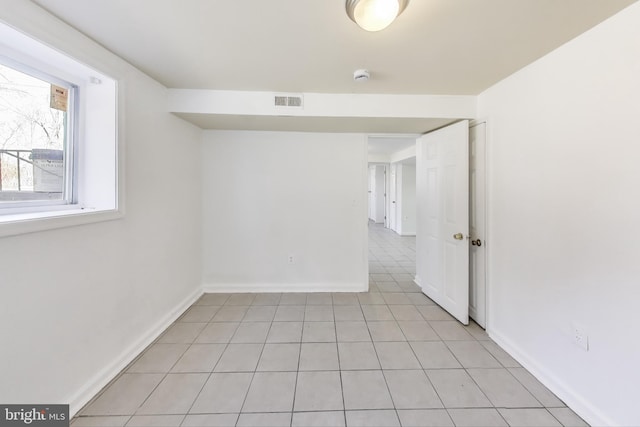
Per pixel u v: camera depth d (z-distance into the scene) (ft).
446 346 6.97
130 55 5.76
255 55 5.77
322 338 7.33
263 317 8.52
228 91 7.82
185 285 9.02
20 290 4.01
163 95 7.51
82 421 4.67
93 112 5.72
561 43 5.14
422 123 8.82
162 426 4.59
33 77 4.80
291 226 10.57
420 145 10.56
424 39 5.09
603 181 4.44
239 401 5.14
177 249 8.46
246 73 6.68
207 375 5.84
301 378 5.77
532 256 5.94
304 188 10.53
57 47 4.46
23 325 4.06
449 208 8.73
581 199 4.82
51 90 5.12
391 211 27.20
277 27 4.77
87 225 5.13
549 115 5.49
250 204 10.47
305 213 10.57
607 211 4.38
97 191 5.79
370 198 35.53
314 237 10.63
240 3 4.14
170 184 8.00
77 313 4.92
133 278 6.41
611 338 4.32
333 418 4.77
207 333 7.55
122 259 6.05
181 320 8.29
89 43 5.06
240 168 10.40
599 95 4.50
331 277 10.71
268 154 10.42
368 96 8.00
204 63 6.14
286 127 9.70
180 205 8.63
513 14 4.32
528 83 6.04
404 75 6.68
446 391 5.41
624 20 4.13
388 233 25.08
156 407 4.98
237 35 5.03
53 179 5.24
